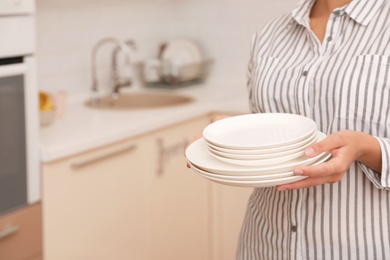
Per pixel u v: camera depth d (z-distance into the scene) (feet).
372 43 4.27
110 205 8.30
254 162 3.62
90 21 10.57
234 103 9.86
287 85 4.57
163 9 12.10
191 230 9.86
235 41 11.66
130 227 8.67
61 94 9.09
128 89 11.36
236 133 4.15
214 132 4.09
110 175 8.25
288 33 4.90
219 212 10.16
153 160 8.96
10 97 6.99
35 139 7.33
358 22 4.35
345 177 4.29
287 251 4.60
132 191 8.64
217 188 10.09
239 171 3.55
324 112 4.38
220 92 10.94
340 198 4.32
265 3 11.24
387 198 4.23
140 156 8.71
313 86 4.42
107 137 8.04
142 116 9.04
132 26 11.45
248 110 9.58
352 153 3.74
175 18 12.16
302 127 3.99
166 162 9.20
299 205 4.45
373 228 4.29
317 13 4.77
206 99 10.28
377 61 4.20
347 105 4.25
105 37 10.89
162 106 10.59
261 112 4.80
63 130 8.25
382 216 4.26
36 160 7.36
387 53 4.19
